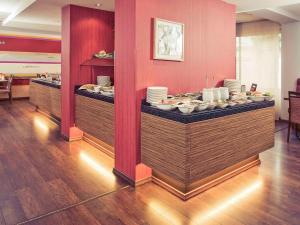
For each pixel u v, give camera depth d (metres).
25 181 3.01
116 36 3.05
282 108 6.45
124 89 2.99
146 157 2.82
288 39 6.14
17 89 9.63
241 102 2.99
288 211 2.38
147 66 2.90
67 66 4.52
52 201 2.57
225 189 2.82
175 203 2.54
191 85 3.42
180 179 2.43
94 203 2.54
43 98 6.46
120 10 2.94
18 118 6.55
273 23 6.32
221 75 3.83
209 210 2.41
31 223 2.21
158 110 2.60
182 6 3.17
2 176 3.14
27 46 9.52
